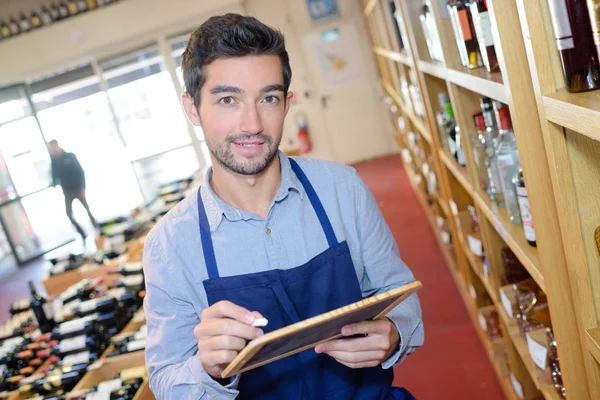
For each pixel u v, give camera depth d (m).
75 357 3.21
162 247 1.58
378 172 8.97
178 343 1.55
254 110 1.42
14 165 9.91
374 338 1.42
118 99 9.45
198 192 1.62
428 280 5.01
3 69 9.02
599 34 1.15
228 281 1.54
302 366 1.59
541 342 2.02
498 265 2.66
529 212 1.86
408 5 3.39
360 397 1.63
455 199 3.40
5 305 7.94
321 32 9.55
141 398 2.67
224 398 1.40
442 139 3.42
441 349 3.93
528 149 1.53
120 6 8.73
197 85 1.45
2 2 8.96
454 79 2.45
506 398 3.28
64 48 8.91
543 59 1.32
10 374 3.31
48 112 9.72
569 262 1.41
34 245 10.07
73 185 9.13
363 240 1.67
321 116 9.80
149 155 9.72
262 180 1.56
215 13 8.84
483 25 1.95
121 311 3.66
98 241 5.62
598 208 1.36
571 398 1.64
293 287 1.55
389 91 7.81
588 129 1.11
